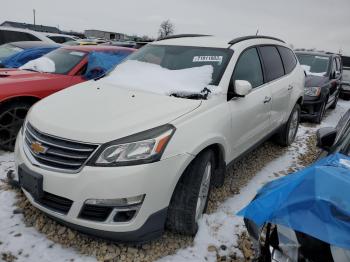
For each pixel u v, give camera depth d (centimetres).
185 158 280
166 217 290
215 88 349
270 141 621
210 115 322
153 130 273
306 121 874
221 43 413
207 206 346
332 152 267
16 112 466
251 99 403
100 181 254
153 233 278
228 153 360
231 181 437
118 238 269
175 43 433
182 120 294
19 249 282
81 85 387
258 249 200
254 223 199
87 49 605
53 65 567
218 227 333
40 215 325
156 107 306
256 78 434
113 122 278
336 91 1033
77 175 259
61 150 270
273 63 495
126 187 255
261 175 469
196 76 366
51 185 267
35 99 481
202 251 298
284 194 194
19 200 348
